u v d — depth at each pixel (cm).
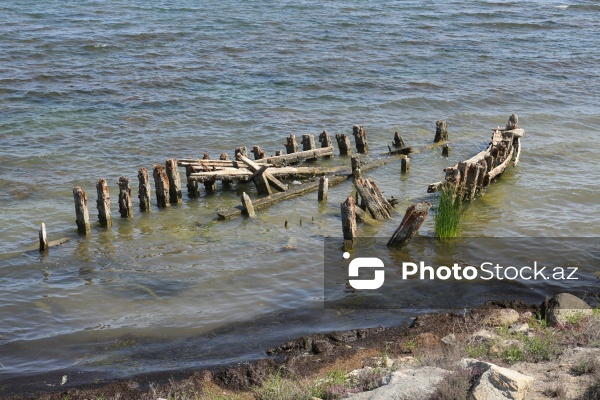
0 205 2306
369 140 3086
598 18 6088
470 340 1332
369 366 1274
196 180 2398
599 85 4034
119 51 4375
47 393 1265
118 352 1446
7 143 2872
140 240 2052
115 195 2447
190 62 4172
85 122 3144
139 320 1585
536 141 3039
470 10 6244
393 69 4209
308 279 1783
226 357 1405
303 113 3394
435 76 4097
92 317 1603
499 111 3531
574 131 3206
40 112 3250
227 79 3866
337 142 2966
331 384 1190
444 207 2028
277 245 2002
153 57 4262
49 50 4306
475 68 4316
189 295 1705
